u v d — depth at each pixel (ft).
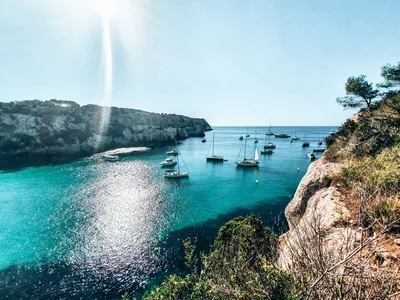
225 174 167.63
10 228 84.58
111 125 371.15
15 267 62.03
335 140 48.44
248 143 400.06
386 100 46.37
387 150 30.81
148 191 129.70
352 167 29.17
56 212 99.66
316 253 10.55
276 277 10.44
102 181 153.48
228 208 100.68
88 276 58.23
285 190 124.57
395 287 8.90
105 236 77.97
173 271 59.47
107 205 107.65
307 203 33.37
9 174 176.45
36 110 290.35
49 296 51.78
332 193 25.61
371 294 8.54
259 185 135.44
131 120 418.10
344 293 8.70
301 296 9.83
